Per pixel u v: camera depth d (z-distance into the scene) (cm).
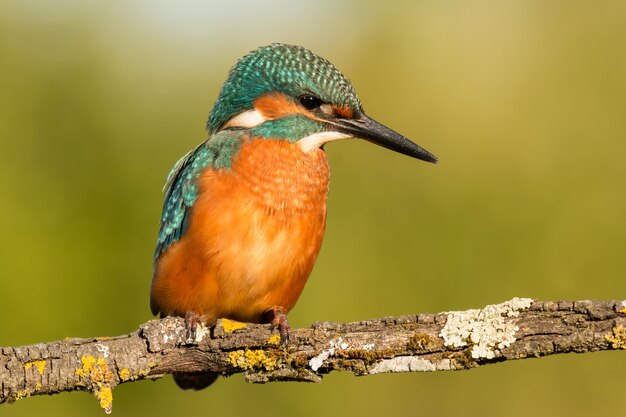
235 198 886
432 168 1345
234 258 886
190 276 900
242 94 965
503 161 1349
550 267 1273
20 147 1173
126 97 1277
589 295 1261
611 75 1367
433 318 743
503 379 1258
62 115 1220
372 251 1294
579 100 1362
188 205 904
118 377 769
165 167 1251
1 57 1212
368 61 1466
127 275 1152
